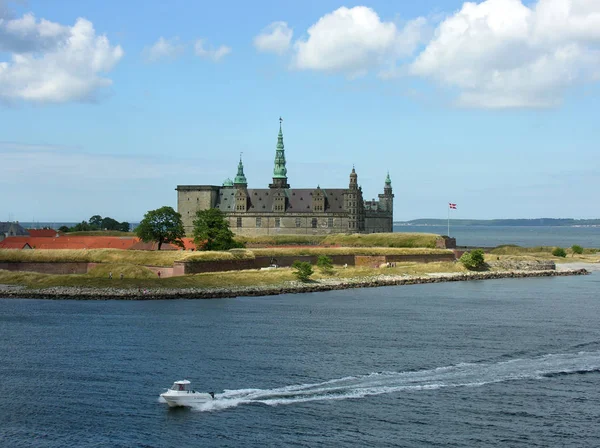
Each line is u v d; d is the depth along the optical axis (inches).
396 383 3105.3
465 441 2497.5
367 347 3782.0
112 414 2728.8
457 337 4079.7
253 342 3885.3
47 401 2859.3
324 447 2444.6
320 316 4783.5
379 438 2519.7
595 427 2623.0
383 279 7003.0
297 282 6441.9
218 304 5305.1
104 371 3270.2
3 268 6776.6
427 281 7229.3
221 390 3004.4
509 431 2583.7
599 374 3265.3
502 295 6122.1
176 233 7450.8
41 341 3878.0
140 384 3080.7
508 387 3063.5
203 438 2513.5
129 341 3882.9
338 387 3041.3
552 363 3444.9
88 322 4453.7
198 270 6471.5
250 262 7086.6
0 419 2672.2
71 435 2534.5
